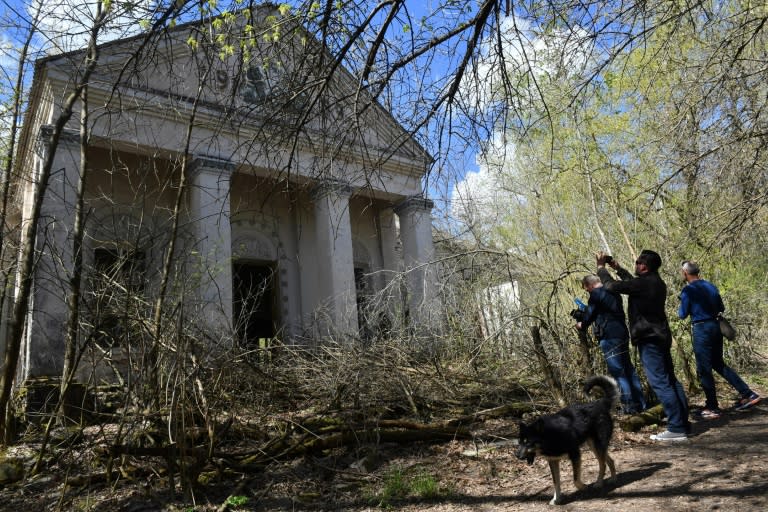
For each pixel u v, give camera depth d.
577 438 4.08
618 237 9.80
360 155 5.82
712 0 6.93
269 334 15.94
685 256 8.91
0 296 6.56
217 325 7.07
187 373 5.02
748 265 9.75
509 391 7.48
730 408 6.91
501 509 4.09
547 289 8.90
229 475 5.06
